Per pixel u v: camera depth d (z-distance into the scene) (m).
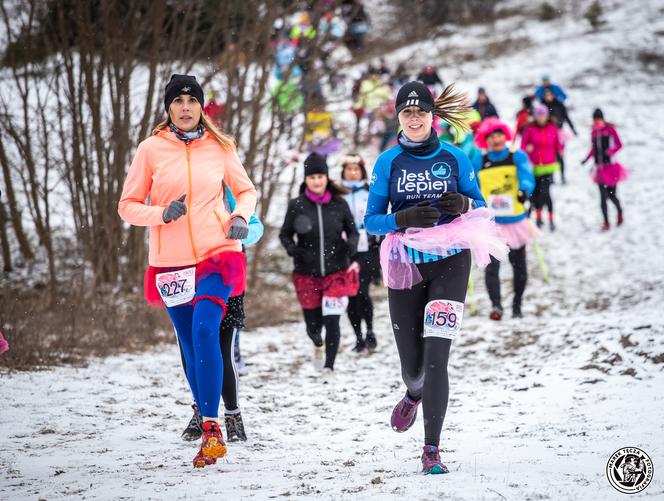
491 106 27.41
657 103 41.06
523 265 17.44
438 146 7.94
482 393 11.48
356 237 13.43
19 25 20.95
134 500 6.34
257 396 11.95
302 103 23.00
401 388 12.43
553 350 13.59
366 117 32.31
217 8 21.44
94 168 22.73
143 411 10.62
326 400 11.70
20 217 22.02
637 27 52.97
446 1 53.53
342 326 18.52
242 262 8.17
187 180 8.06
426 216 7.47
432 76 33.75
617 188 31.53
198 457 7.66
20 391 11.38
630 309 17.19
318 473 7.29
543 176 26.92
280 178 31.11
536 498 5.75
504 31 53.84
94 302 17.53
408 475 7.04
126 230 22.41
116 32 20.36
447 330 7.46
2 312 14.74
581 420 9.19
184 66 22.00
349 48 25.84
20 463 7.94
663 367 11.09
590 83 44.53
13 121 22.91
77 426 9.68
